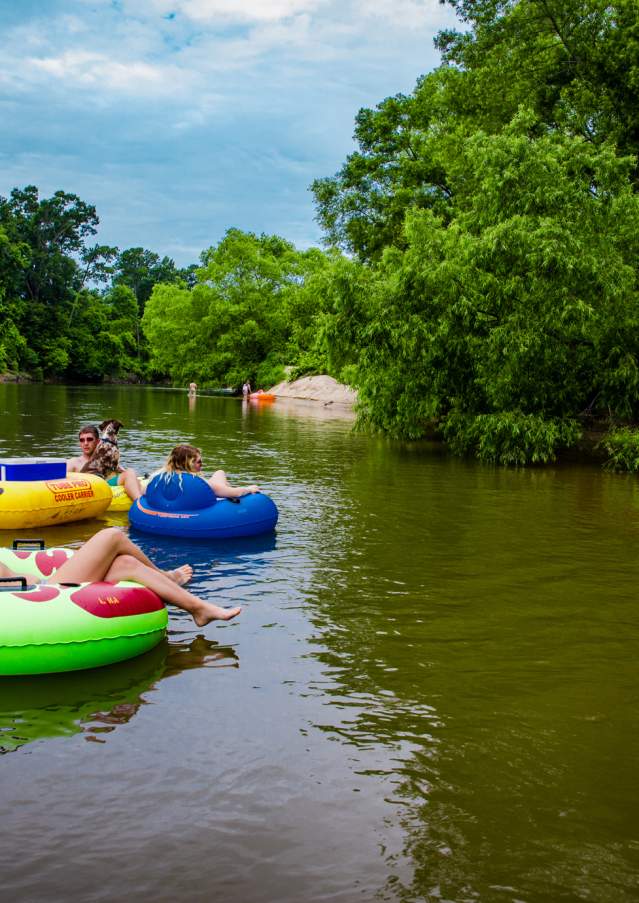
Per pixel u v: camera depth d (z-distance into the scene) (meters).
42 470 7.86
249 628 4.82
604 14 18.19
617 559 6.84
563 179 13.75
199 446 15.81
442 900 2.35
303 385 41.88
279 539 7.40
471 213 15.34
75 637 4.05
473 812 2.85
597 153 15.01
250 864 2.50
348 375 17.91
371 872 2.47
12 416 22.89
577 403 15.12
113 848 2.55
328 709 3.68
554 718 3.67
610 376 14.18
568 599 5.62
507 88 19.88
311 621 4.98
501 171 14.02
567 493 10.57
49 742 3.28
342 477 11.73
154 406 32.06
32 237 80.69
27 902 2.28
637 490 10.96
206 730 3.42
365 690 3.93
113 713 3.58
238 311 51.75
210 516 7.32
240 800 2.87
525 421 13.76
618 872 2.52
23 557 4.87
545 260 12.74
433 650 4.54
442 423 16.80
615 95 18.16
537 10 19.38
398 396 16.11
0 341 66.69
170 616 5.03
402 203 27.30
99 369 78.62
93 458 9.24
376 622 5.01
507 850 2.62
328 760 3.19
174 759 3.15
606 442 14.00
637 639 4.80
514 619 5.14
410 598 5.57
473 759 3.25
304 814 2.79
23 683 3.92
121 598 4.29
